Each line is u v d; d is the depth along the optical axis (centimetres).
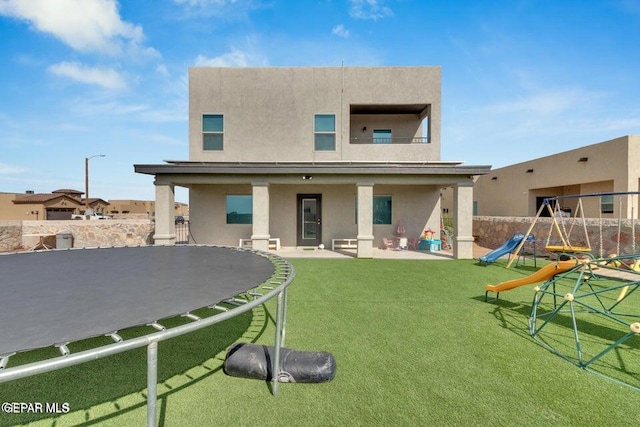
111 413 258
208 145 1301
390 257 1087
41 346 173
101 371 326
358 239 1063
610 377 310
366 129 1450
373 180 1067
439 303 562
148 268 435
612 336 412
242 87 1304
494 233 1496
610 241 949
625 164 1420
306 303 560
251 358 316
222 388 295
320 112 1305
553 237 1137
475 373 318
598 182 1628
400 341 397
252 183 1063
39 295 291
